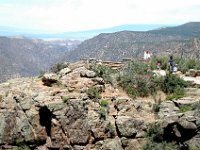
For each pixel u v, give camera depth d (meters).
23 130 22.53
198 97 24.39
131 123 22.30
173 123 21.59
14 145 22.62
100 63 30.53
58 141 21.64
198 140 21.16
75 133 21.64
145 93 26.09
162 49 110.75
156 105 23.92
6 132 22.77
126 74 27.64
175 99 24.20
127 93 26.06
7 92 24.70
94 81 25.30
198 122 21.20
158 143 21.88
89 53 142.88
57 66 29.55
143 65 30.52
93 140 21.78
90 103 23.08
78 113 22.05
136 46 126.19
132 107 23.67
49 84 25.61
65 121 21.73
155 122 22.28
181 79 26.81
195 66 31.80
